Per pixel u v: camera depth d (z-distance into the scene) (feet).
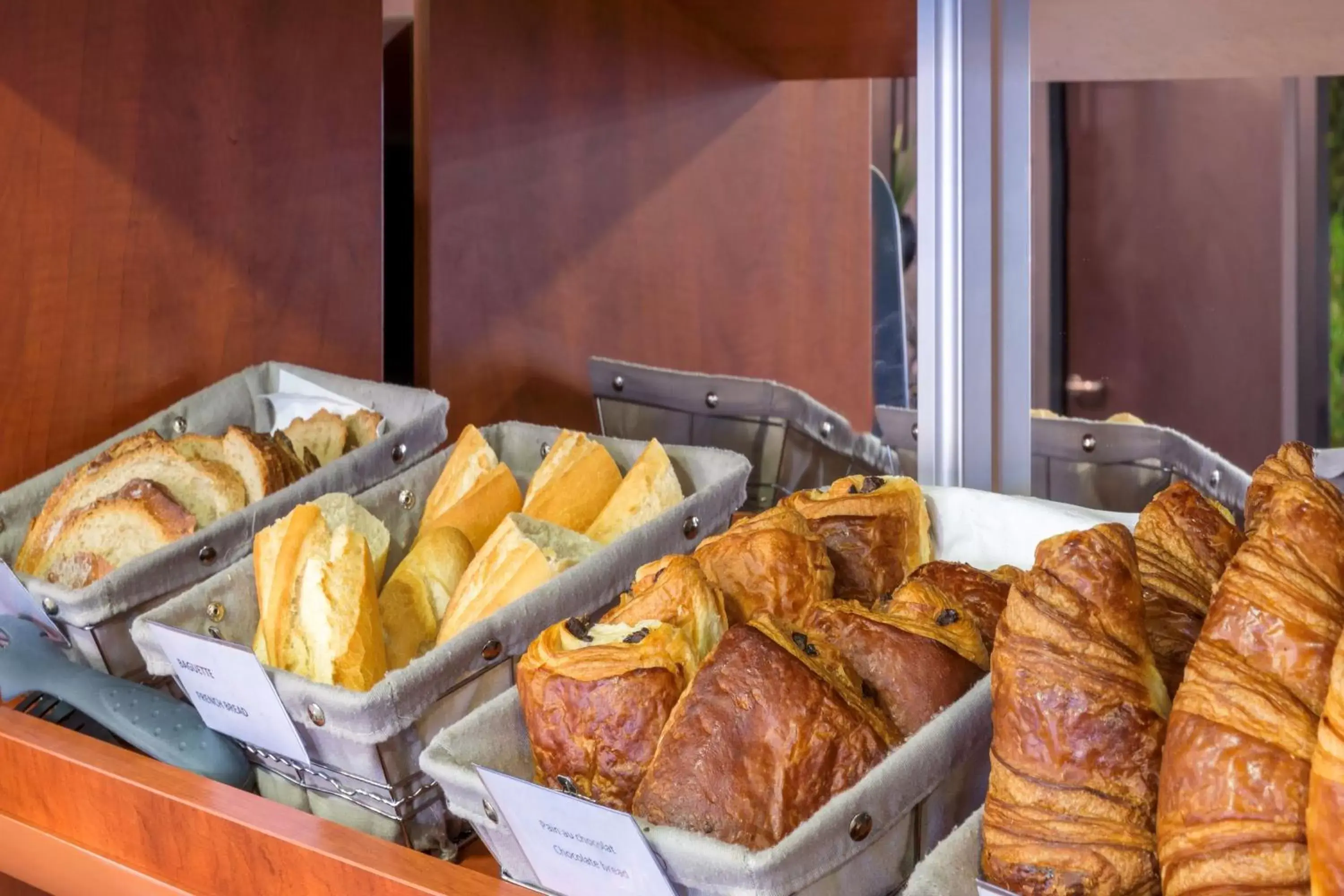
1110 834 1.67
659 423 4.12
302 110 4.02
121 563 3.14
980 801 2.14
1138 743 1.68
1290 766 1.46
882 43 3.69
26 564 3.27
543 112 4.21
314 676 2.56
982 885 1.69
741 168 4.07
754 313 4.13
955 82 2.72
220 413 3.84
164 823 2.40
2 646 2.90
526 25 4.14
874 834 1.90
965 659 2.13
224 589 2.82
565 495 3.12
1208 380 3.59
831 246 4.03
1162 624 1.94
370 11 4.15
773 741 1.93
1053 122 3.81
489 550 2.79
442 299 4.05
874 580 2.62
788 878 1.79
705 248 4.17
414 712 2.36
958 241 2.77
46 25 3.51
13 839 2.70
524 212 4.20
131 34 3.65
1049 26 2.98
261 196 3.96
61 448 3.64
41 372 3.59
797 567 2.44
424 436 3.53
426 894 2.01
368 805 2.44
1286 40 3.04
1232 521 2.12
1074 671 1.70
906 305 4.10
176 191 3.78
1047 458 3.25
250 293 3.95
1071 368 3.93
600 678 2.08
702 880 1.81
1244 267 3.50
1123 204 3.71
